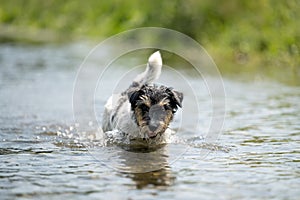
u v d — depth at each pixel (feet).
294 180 32.17
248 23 101.81
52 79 74.28
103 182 31.65
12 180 31.91
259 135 44.47
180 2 111.14
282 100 60.90
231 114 53.26
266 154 38.40
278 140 42.65
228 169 34.55
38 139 42.73
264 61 93.09
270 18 99.19
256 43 97.19
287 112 54.13
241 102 59.67
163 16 113.09
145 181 31.91
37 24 161.38
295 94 64.69
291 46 92.38
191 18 107.65
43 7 164.66
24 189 30.30
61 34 146.61
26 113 52.39
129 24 124.67
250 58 95.66
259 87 69.87
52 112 53.16
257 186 31.01
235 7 105.29
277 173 33.65
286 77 78.79
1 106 55.62
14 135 43.86
